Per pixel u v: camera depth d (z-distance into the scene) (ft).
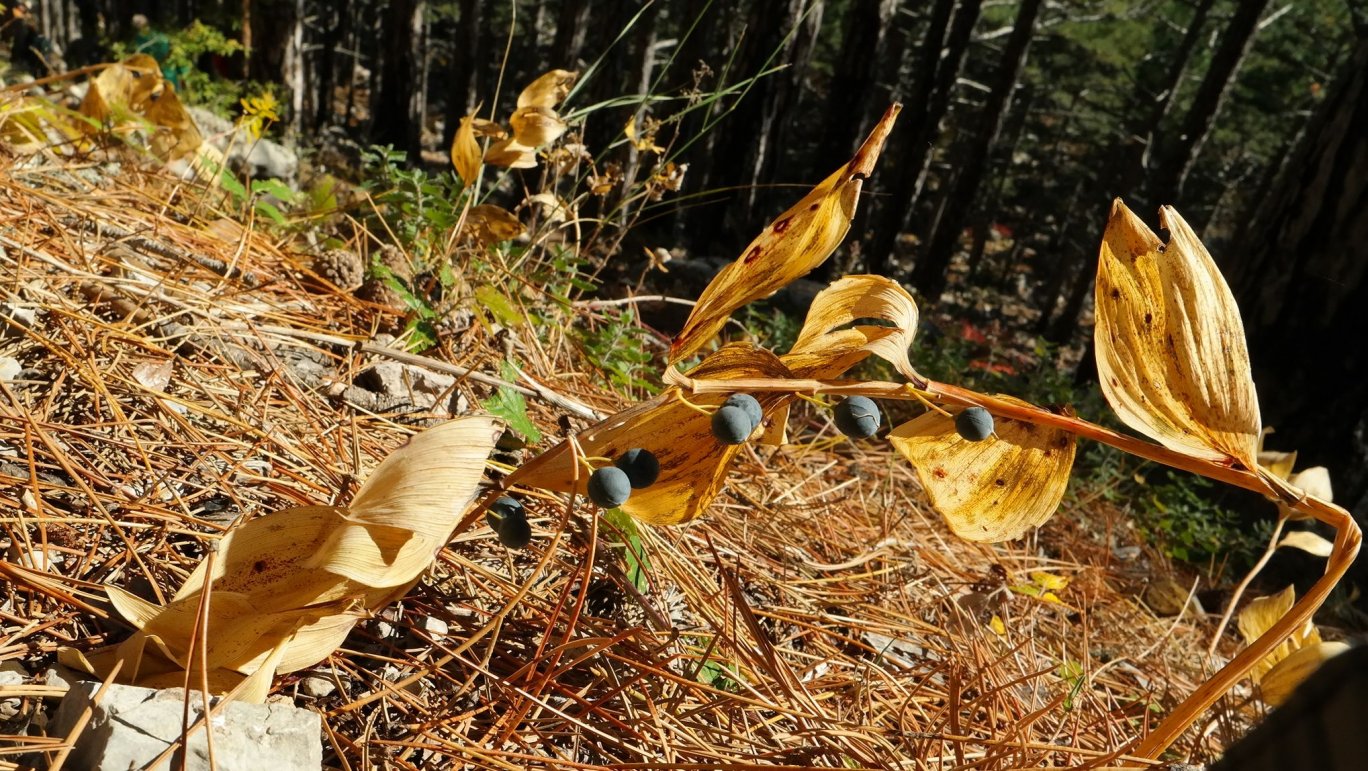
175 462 1.00
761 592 1.17
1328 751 0.41
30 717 0.69
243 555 0.73
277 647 0.72
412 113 10.27
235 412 1.11
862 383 0.74
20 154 1.57
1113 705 1.21
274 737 0.66
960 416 0.74
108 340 1.16
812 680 1.01
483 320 1.43
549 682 0.83
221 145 3.28
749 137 6.52
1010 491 0.83
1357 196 3.12
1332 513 0.70
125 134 1.68
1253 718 1.07
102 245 1.37
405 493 0.69
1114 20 12.44
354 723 0.79
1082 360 6.66
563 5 7.66
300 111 7.88
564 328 1.65
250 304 1.37
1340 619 2.21
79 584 0.82
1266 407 3.31
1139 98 13.16
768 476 1.50
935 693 1.06
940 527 1.67
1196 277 0.71
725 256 6.53
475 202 1.64
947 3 8.91
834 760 0.87
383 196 1.61
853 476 1.71
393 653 0.86
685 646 0.96
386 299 1.49
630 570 1.05
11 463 0.93
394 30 10.00
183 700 0.67
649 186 1.76
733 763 0.79
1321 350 3.21
